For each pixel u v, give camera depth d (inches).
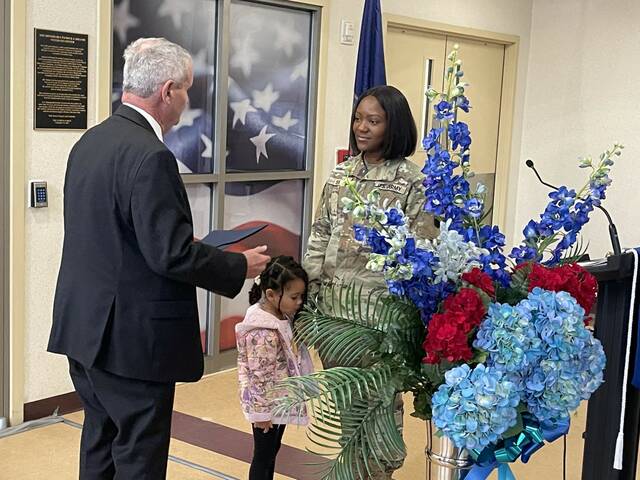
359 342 49.6
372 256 46.4
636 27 231.8
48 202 140.9
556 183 251.8
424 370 47.6
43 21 136.4
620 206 237.6
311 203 193.0
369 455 48.3
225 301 178.5
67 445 132.5
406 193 97.0
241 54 173.8
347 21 194.1
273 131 183.9
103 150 86.4
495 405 43.2
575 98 245.6
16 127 134.5
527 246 53.2
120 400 87.5
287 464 126.9
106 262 85.8
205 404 154.9
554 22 248.5
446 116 51.9
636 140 233.8
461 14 226.1
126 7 151.8
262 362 101.2
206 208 173.0
